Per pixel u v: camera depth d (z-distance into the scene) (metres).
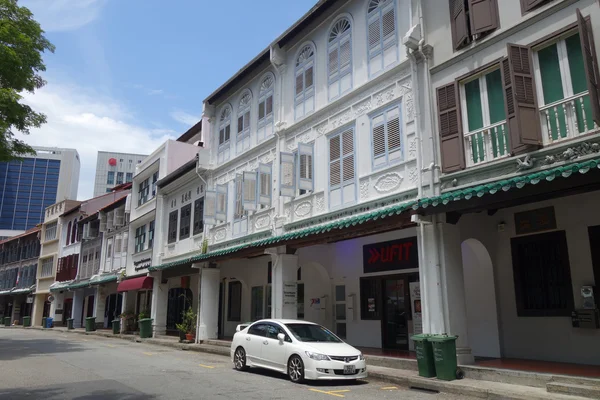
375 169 12.88
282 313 14.77
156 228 25.78
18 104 15.35
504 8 10.18
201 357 16.12
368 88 13.46
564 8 9.13
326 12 15.43
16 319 51.34
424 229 10.79
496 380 9.15
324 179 14.63
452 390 8.98
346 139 14.04
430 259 10.55
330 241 13.75
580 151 8.43
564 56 9.11
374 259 15.01
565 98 8.87
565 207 10.54
